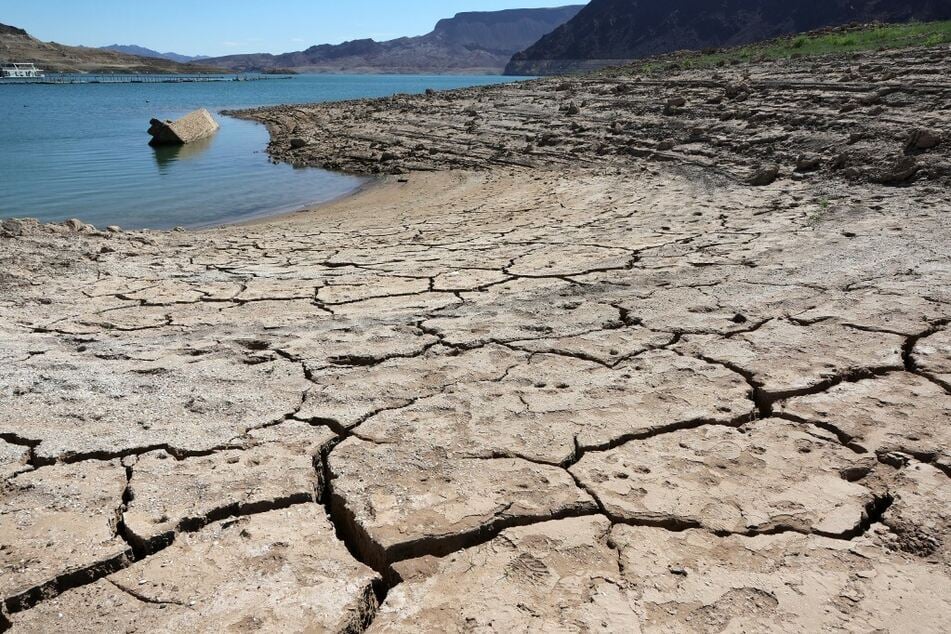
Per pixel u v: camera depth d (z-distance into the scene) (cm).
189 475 265
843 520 233
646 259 616
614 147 1445
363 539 231
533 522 236
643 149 1372
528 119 1912
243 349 406
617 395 330
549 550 222
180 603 201
